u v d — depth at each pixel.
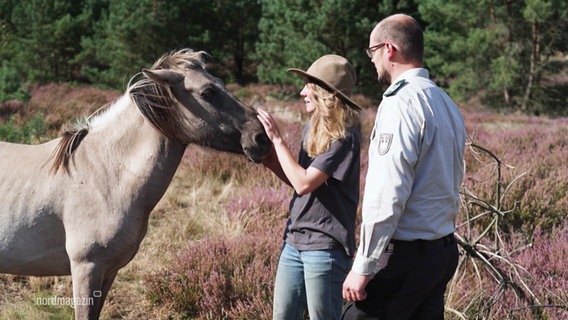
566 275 3.96
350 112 2.47
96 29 26.48
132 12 24.20
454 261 2.36
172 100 2.79
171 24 24.58
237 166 6.94
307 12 20.91
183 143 2.90
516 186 5.48
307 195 2.55
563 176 6.03
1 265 2.82
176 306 3.87
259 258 4.14
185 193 6.28
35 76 24.86
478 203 4.04
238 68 32.69
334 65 2.46
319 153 2.45
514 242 4.51
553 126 11.48
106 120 2.94
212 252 4.13
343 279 2.57
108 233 2.77
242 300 3.79
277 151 2.55
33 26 25.97
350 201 2.54
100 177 2.82
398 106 2.14
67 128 2.98
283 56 22.05
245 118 2.81
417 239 2.23
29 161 2.88
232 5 28.77
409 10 22.61
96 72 24.47
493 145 8.56
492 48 20.91
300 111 13.69
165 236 4.97
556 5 19.52
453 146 2.26
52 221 2.79
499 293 3.52
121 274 4.30
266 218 5.18
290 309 2.69
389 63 2.32
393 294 2.28
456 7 20.36
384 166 2.08
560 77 22.56
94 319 2.77
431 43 21.80
